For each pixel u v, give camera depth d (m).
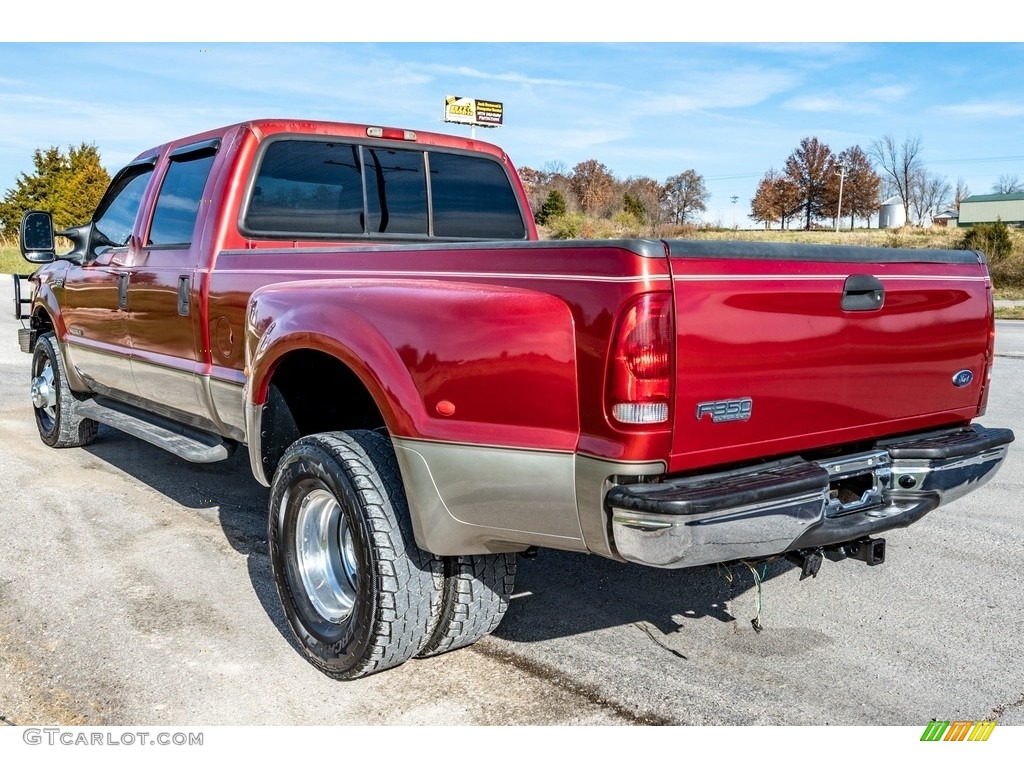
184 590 3.88
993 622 3.61
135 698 2.98
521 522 2.67
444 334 2.73
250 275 3.85
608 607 3.77
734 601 3.83
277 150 4.31
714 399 2.49
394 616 2.92
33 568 4.11
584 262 2.46
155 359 4.70
